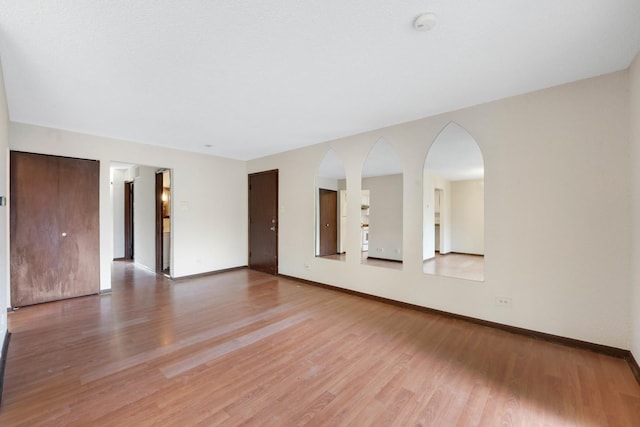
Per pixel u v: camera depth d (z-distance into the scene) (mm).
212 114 3186
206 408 1668
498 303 2812
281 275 5078
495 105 2816
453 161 5266
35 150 3498
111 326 2861
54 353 2307
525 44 1905
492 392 1825
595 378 1973
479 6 1549
